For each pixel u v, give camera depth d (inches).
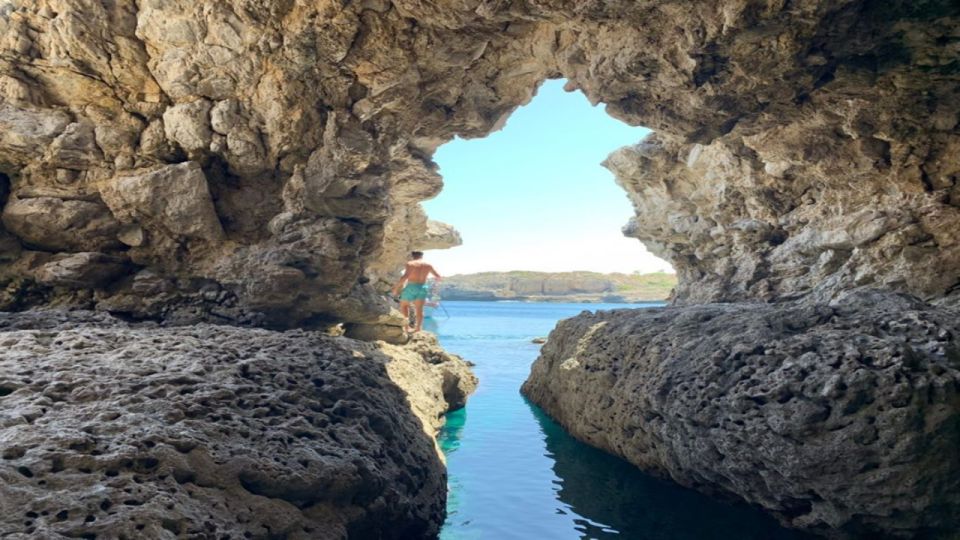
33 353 193.2
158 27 336.5
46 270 349.7
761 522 225.0
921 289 387.9
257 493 153.2
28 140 343.0
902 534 189.6
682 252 686.5
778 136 423.8
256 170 385.7
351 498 175.6
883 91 331.0
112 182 355.6
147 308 372.5
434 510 224.8
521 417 417.4
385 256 770.2
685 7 250.5
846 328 230.5
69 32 330.6
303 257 381.4
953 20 264.2
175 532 127.0
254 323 388.2
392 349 397.4
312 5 313.6
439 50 340.2
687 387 247.1
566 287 3523.6
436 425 345.1
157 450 141.3
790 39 255.3
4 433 135.7
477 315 1795.0
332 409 205.8
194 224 369.1
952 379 191.5
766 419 209.5
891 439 185.9
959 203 382.9
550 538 209.9
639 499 251.9
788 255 509.0
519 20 323.3
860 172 412.2
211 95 361.7
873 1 254.4
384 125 384.2
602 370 343.0
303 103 362.3
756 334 244.7
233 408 176.9
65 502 118.3
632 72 306.0
